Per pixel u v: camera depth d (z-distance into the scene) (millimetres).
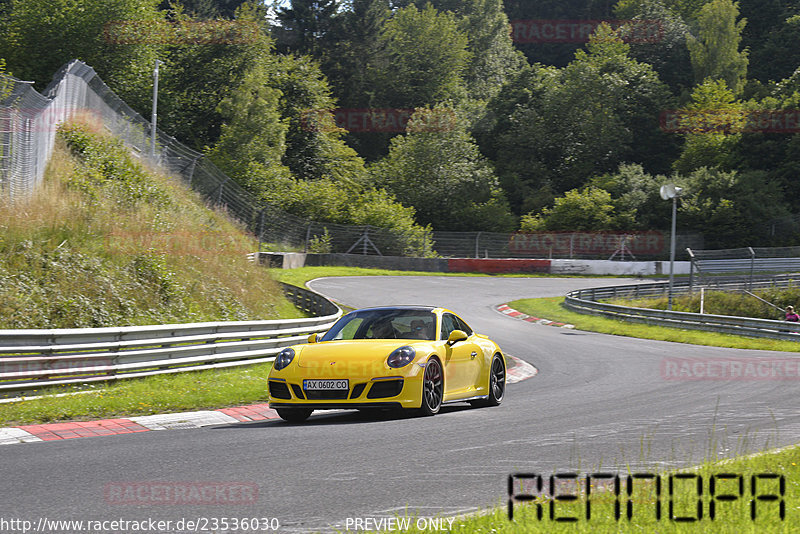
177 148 65062
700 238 120188
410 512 9359
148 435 14969
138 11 95938
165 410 18812
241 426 16578
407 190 132875
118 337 21984
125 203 42500
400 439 14422
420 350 17297
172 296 35250
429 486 10742
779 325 47656
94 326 29641
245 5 133250
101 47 92438
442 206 132125
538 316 61125
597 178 138375
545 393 23703
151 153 56875
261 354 27109
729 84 171250
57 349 20078
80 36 90500
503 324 54531
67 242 33219
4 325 26547
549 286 85062
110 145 47125
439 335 18547
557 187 154750
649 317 56906
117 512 9266
